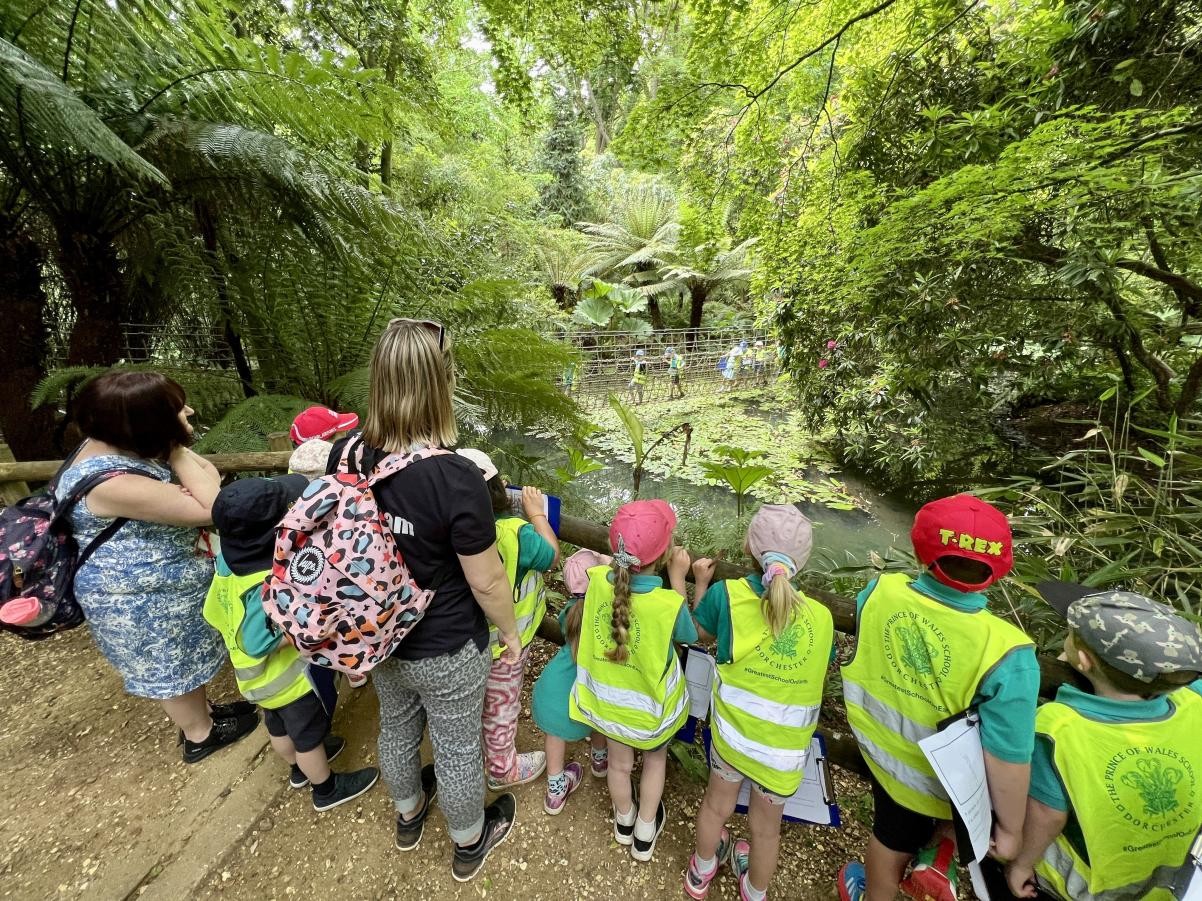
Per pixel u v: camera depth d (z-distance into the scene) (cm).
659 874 131
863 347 430
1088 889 82
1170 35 248
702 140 526
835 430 627
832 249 414
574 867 132
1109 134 241
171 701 145
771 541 110
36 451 271
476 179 959
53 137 212
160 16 249
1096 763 80
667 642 114
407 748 121
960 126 296
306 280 311
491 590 99
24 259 256
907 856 106
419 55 611
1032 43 307
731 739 111
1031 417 489
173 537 137
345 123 290
